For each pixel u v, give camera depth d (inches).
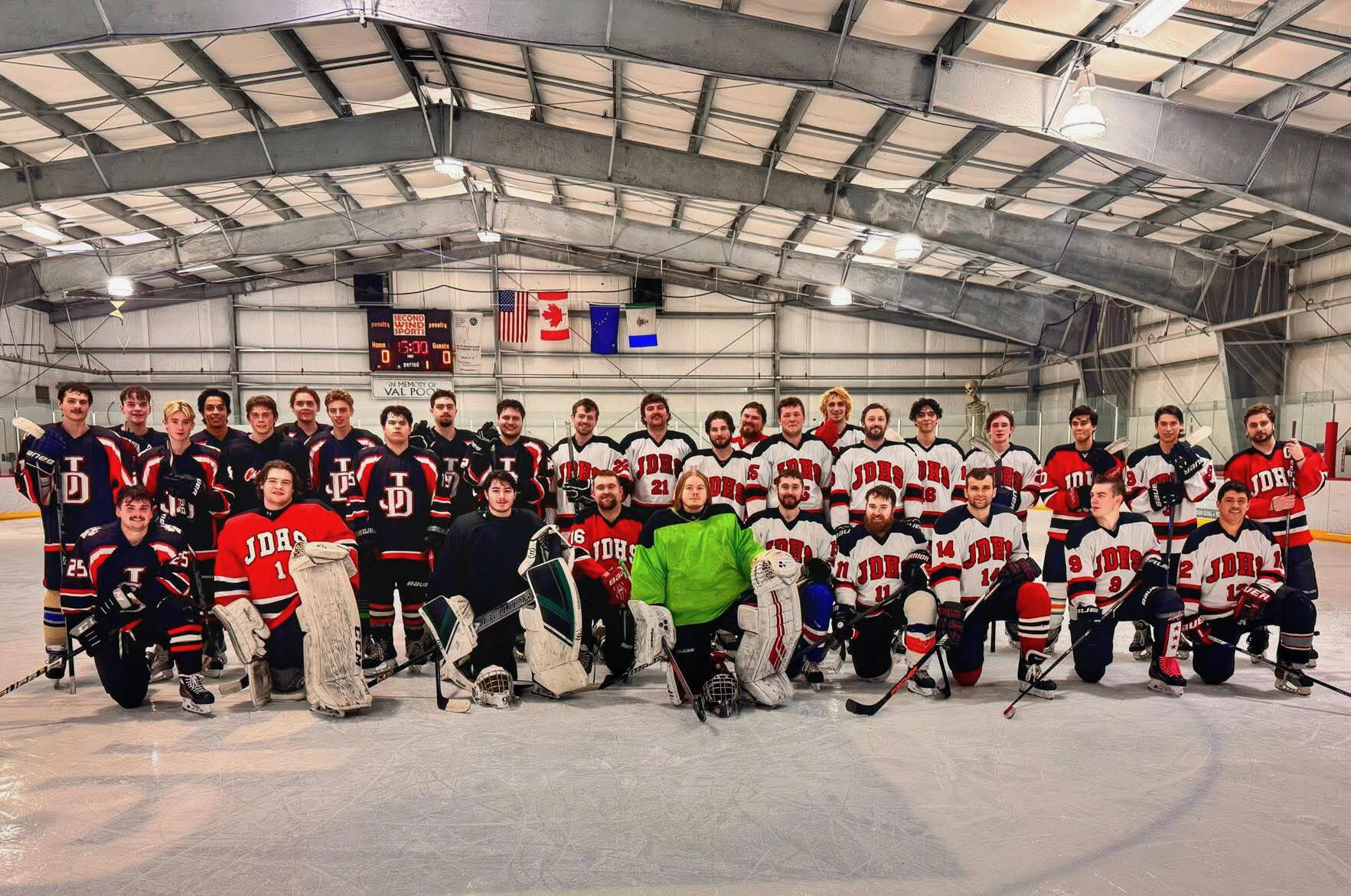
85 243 633.0
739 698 158.6
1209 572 169.6
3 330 737.0
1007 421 219.8
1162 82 324.2
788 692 159.3
